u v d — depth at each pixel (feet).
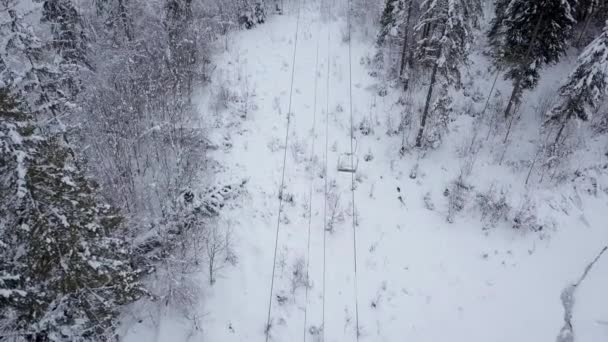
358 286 44.55
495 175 60.13
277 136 60.03
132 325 38.24
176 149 51.75
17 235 25.57
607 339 43.57
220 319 39.50
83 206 28.14
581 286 48.14
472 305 45.34
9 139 22.76
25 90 31.94
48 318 27.71
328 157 58.44
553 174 59.88
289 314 40.96
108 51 58.80
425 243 50.70
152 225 44.11
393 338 41.01
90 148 45.50
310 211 50.49
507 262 49.93
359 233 49.83
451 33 54.03
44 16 56.18
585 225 55.21
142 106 55.52
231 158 55.11
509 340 42.78
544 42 64.49
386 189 56.18
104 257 30.81
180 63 64.23
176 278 39.34
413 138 63.16
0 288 24.26
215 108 62.54
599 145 64.49
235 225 46.78
